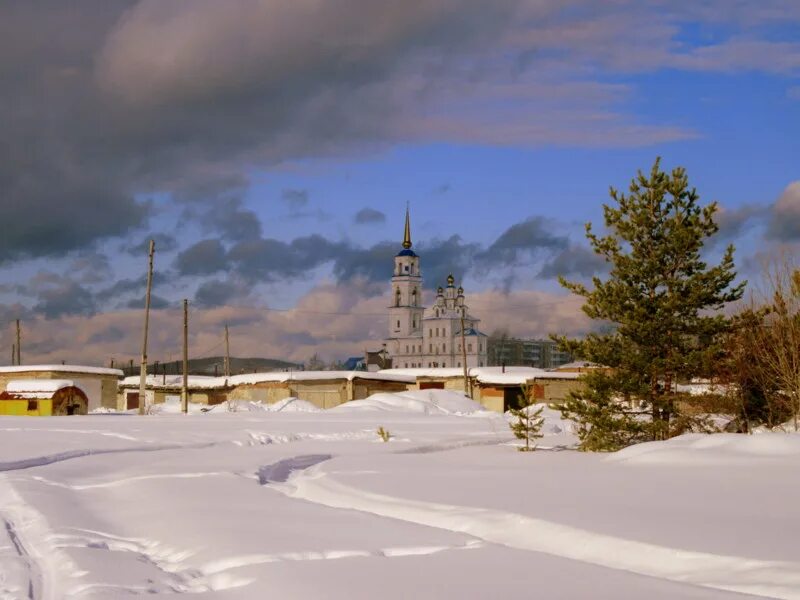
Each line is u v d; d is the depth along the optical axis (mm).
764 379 30375
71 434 37469
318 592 9906
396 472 22734
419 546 12648
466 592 9859
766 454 21594
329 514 15859
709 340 30750
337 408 64688
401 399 66125
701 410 31266
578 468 22938
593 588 10016
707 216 30562
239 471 24062
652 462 22656
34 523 15633
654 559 11750
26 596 10367
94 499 18938
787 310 31000
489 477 21078
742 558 11070
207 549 12625
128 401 94688
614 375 30641
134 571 11508
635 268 30547
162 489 19859
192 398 88812
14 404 61344
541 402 80500
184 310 67250
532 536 13648
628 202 30969
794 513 14336
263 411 65938
